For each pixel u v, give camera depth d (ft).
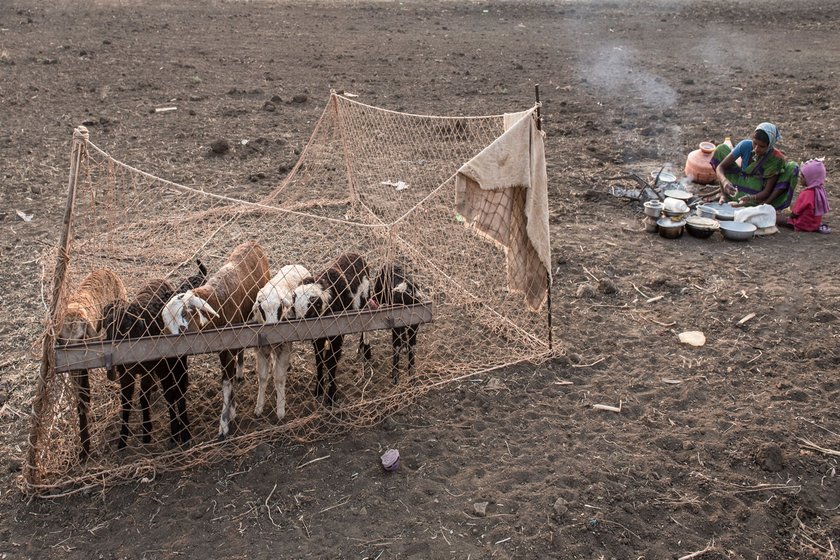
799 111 51.60
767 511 17.16
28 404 20.72
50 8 90.74
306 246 30.32
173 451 18.86
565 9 102.94
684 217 32.24
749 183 33.42
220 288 19.83
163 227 31.86
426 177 38.91
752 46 77.30
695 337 24.29
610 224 33.96
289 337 19.03
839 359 22.82
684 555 16.05
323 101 54.34
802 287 27.43
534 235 21.35
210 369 22.56
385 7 100.32
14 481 17.98
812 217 32.37
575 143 45.78
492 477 18.34
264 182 38.22
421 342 24.22
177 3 98.48
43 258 28.81
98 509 17.26
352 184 35.53
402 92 57.36
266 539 16.42
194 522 16.89
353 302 20.92
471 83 60.85
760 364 22.89
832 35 82.48
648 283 28.14
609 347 24.09
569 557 16.01
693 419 20.42
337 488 18.01
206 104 53.26
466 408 21.09
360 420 20.24
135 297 19.07
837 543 16.31
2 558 15.83
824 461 18.67
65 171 39.24
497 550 16.14
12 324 24.70
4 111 49.62
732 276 28.45
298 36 80.07
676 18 96.07
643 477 18.28
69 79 58.95
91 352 17.29
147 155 41.86
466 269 28.19
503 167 20.34
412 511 17.28
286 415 20.67
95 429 19.56
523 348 24.03
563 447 19.40
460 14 96.94
